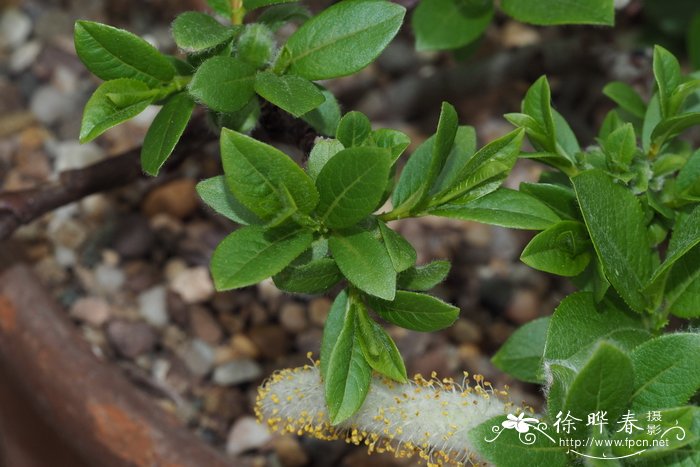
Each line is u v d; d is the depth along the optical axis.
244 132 0.48
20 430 0.62
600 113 0.75
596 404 0.43
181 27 0.45
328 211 0.44
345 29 0.46
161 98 0.46
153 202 0.70
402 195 0.47
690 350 0.44
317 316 0.67
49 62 0.81
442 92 0.77
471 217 0.45
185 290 0.67
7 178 0.75
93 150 0.76
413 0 0.54
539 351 0.51
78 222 0.71
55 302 0.59
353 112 0.45
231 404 0.64
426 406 0.46
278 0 0.46
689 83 0.47
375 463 0.62
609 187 0.46
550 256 0.46
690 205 0.48
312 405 0.47
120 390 0.56
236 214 0.45
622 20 0.75
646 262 0.46
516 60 0.76
